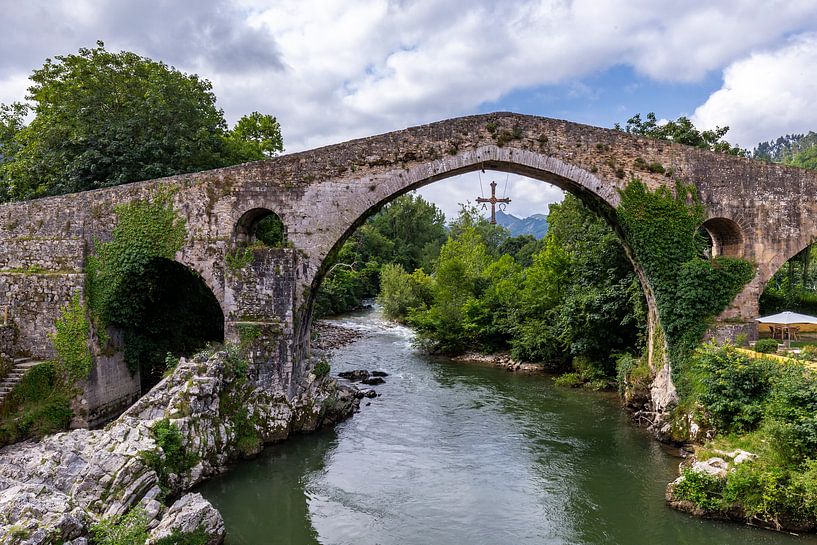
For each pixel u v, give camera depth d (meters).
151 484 14.52
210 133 29.11
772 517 13.71
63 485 13.61
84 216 21.88
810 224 22.72
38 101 27.58
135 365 23.67
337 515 15.27
